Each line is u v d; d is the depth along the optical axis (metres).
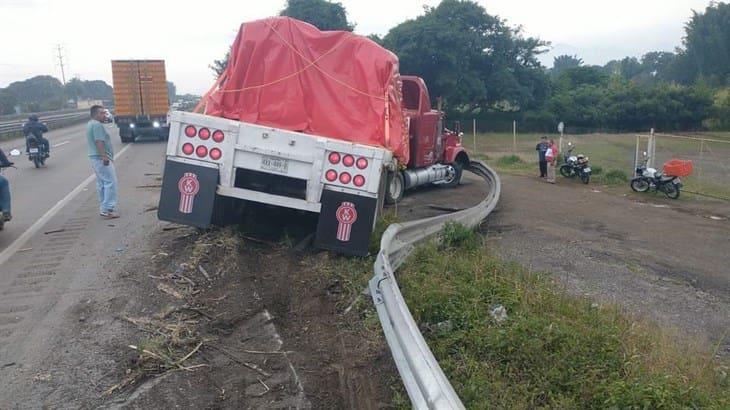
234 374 4.60
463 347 5.00
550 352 4.86
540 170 20.08
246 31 7.59
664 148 36.34
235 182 7.45
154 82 28.19
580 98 53.94
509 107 53.06
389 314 4.49
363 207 7.01
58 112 61.88
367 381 4.56
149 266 7.02
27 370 4.57
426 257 7.18
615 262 8.52
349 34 7.61
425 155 14.09
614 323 5.57
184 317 5.58
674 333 5.73
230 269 6.80
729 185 18.86
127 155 21.58
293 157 7.02
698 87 56.16
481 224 10.73
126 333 5.23
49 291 6.30
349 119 7.45
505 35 48.88
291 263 7.11
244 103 7.55
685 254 9.24
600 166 22.95
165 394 4.27
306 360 4.86
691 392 4.29
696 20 84.44
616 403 4.12
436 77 46.56
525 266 7.89
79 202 11.57
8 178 15.45
